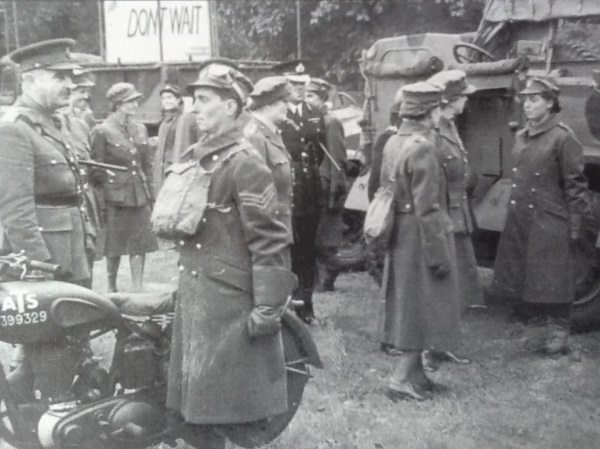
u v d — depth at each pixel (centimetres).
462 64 640
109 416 322
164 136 729
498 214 590
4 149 379
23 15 1448
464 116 621
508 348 529
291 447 385
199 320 318
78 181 412
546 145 522
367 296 683
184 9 1257
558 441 390
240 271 317
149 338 335
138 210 680
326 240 666
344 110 924
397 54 691
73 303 319
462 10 984
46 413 322
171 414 335
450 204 505
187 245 323
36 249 381
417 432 401
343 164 641
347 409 431
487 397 448
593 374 482
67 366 327
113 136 664
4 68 394
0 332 312
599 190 573
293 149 559
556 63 600
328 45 1209
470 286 516
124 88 672
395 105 523
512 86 591
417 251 441
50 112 402
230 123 321
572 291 524
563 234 521
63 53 396
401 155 441
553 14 609
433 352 507
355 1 1125
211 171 316
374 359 515
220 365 316
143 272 734
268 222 313
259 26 1276
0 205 380
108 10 1235
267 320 312
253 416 318
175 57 1259
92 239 430
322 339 549
